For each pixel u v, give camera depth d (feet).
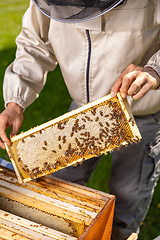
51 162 5.85
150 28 6.17
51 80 15.51
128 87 5.50
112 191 7.41
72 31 6.29
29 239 5.24
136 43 6.12
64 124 5.70
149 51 6.36
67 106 13.42
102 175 9.86
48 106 13.34
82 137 5.72
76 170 7.45
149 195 7.26
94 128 5.67
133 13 5.97
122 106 5.50
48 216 5.59
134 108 6.57
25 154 5.87
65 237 5.28
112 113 5.57
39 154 5.84
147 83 5.48
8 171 6.07
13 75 6.47
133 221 7.34
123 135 5.57
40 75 6.72
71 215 5.48
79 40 6.33
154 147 6.86
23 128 11.69
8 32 22.16
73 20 5.55
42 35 6.71
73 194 5.76
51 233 5.32
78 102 6.98
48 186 5.87
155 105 6.47
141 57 6.29
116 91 5.50
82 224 5.39
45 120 12.32
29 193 5.76
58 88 14.84
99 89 6.57
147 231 8.26
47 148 5.80
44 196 5.72
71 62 6.54
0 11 28.86
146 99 6.43
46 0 5.54
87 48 6.34
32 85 6.68
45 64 6.84
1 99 13.73
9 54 18.08
